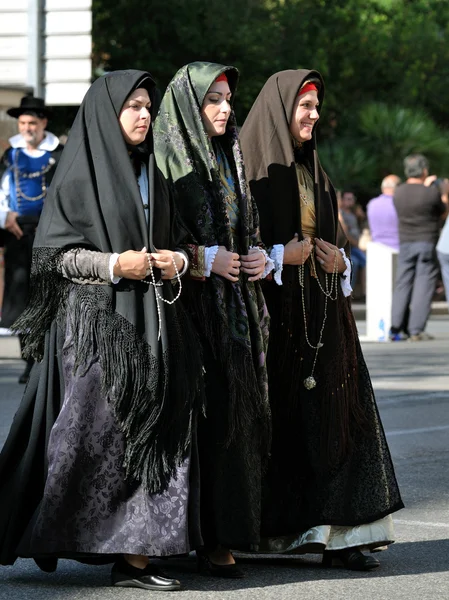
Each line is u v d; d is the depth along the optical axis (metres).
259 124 8.19
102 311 7.18
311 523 7.80
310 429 7.91
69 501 7.11
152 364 7.14
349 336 8.16
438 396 15.36
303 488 7.88
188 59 37.69
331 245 8.15
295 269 8.05
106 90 7.29
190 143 7.65
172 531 7.04
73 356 7.21
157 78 37.38
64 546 7.08
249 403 7.52
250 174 8.16
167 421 7.16
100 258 7.12
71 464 7.11
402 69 42.41
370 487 7.90
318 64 39.97
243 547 7.42
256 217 7.91
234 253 7.57
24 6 18.06
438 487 10.31
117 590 7.20
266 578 7.52
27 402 7.46
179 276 7.28
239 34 37.78
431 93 43.25
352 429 7.96
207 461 7.45
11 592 7.17
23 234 15.73
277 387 8.00
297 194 8.09
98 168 7.23
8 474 7.46
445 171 39.06
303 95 8.13
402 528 8.94
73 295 7.25
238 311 7.62
